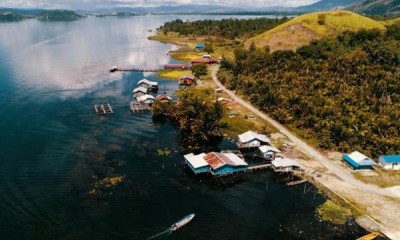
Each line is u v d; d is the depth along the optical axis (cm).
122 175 7862
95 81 15975
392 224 6469
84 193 7112
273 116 11488
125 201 6912
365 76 12862
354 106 10712
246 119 11400
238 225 6375
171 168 8294
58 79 16038
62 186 7325
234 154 8688
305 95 11869
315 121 10300
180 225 6250
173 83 16125
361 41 17662
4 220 6188
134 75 17450
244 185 7744
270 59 16288
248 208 6900
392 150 8775
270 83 13188
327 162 8681
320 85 12544
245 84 14050
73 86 14962
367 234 6169
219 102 11894
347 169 8369
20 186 7275
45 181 7494
